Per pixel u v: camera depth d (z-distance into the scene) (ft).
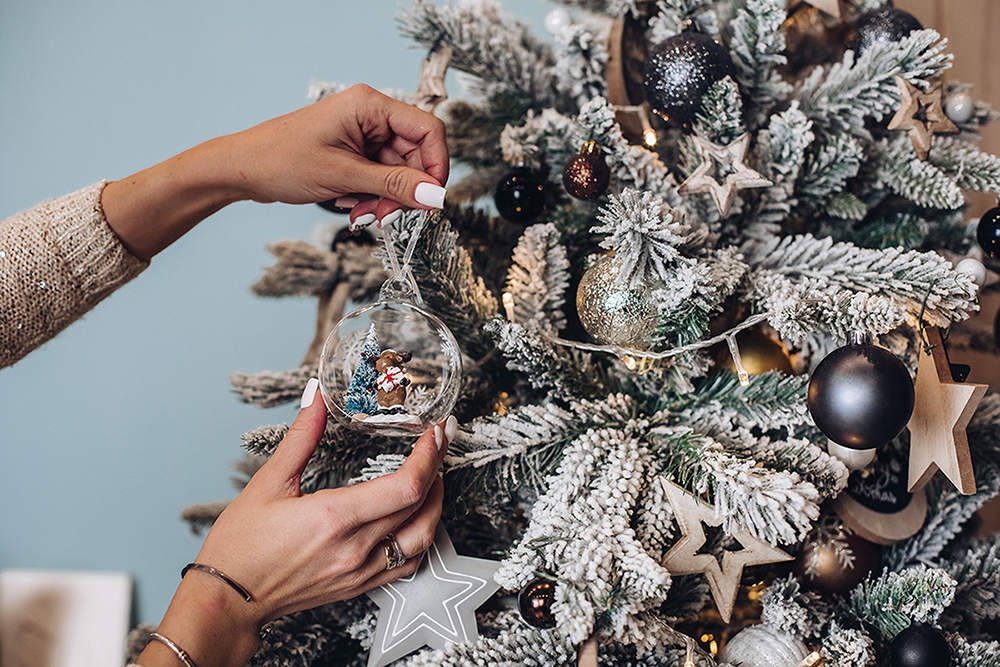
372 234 2.95
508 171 2.94
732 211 2.51
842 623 2.44
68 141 4.47
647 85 2.46
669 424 2.44
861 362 2.12
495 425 2.37
